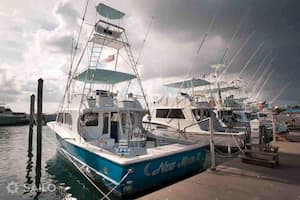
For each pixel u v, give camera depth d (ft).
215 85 56.08
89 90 24.00
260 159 19.62
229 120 47.03
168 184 18.43
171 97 42.50
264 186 13.70
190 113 38.55
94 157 18.83
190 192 12.73
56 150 39.99
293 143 32.50
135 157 16.16
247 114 62.34
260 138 23.68
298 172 16.96
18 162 30.55
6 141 52.54
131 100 25.64
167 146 21.12
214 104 46.37
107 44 26.32
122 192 15.56
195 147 20.70
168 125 41.14
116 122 25.61
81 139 21.63
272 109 58.95
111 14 25.68
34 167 27.76
